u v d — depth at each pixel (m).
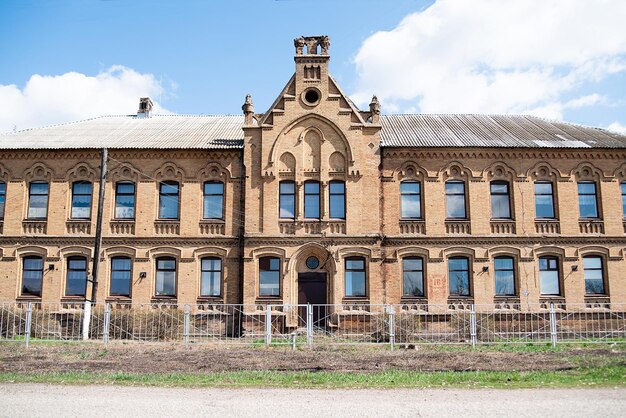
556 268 34.62
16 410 13.55
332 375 18.14
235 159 35.22
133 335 28.45
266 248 33.31
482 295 33.81
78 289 34.56
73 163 35.47
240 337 31.62
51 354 23.33
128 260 34.72
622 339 28.23
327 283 33.12
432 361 21.55
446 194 35.06
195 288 33.97
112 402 14.35
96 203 35.09
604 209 35.06
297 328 32.22
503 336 30.47
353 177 33.78
